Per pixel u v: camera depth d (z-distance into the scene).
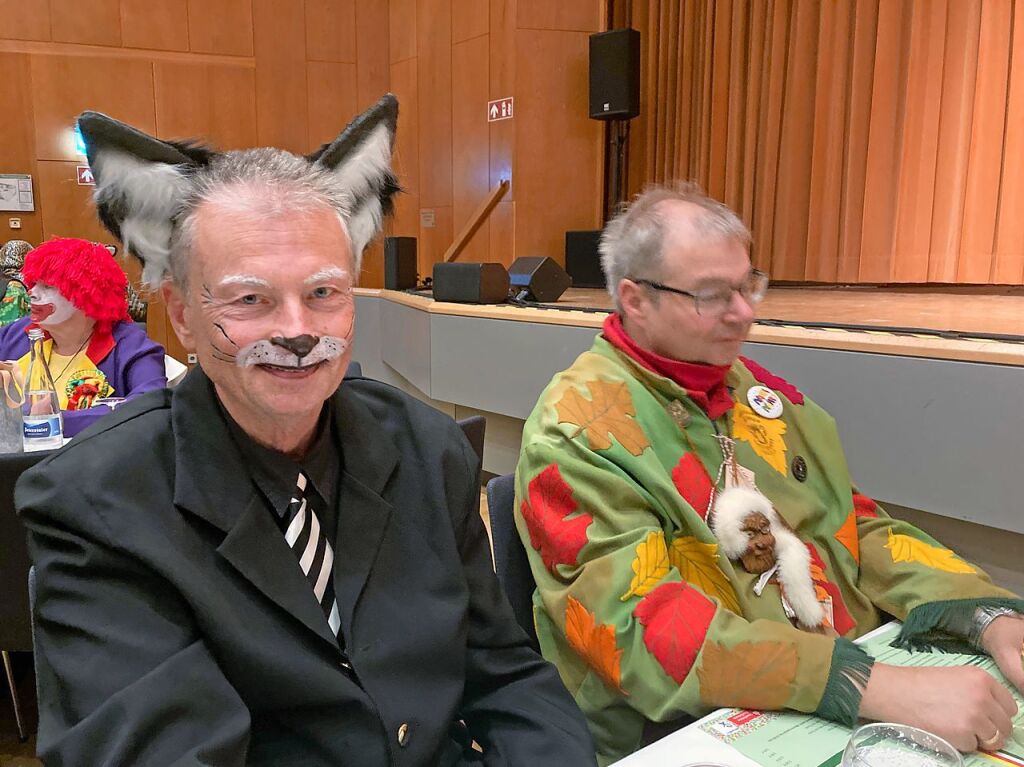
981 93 4.16
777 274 5.09
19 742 2.06
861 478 2.10
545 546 1.25
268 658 0.86
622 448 1.28
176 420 0.91
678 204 1.40
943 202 4.34
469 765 1.04
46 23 6.41
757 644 1.06
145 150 0.89
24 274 2.55
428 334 3.91
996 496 1.83
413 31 6.78
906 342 1.98
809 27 4.81
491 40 6.00
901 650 1.22
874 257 4.61
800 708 1.03
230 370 0.87
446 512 1.04
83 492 0.84
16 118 6.42
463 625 1.02
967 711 0.97
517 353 3.36
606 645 1.15
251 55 6.88
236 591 0.88
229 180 0.89
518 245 5.97
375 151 1.05
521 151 5.90
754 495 1.31
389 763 0.91
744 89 5.21
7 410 1.95
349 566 0.96
